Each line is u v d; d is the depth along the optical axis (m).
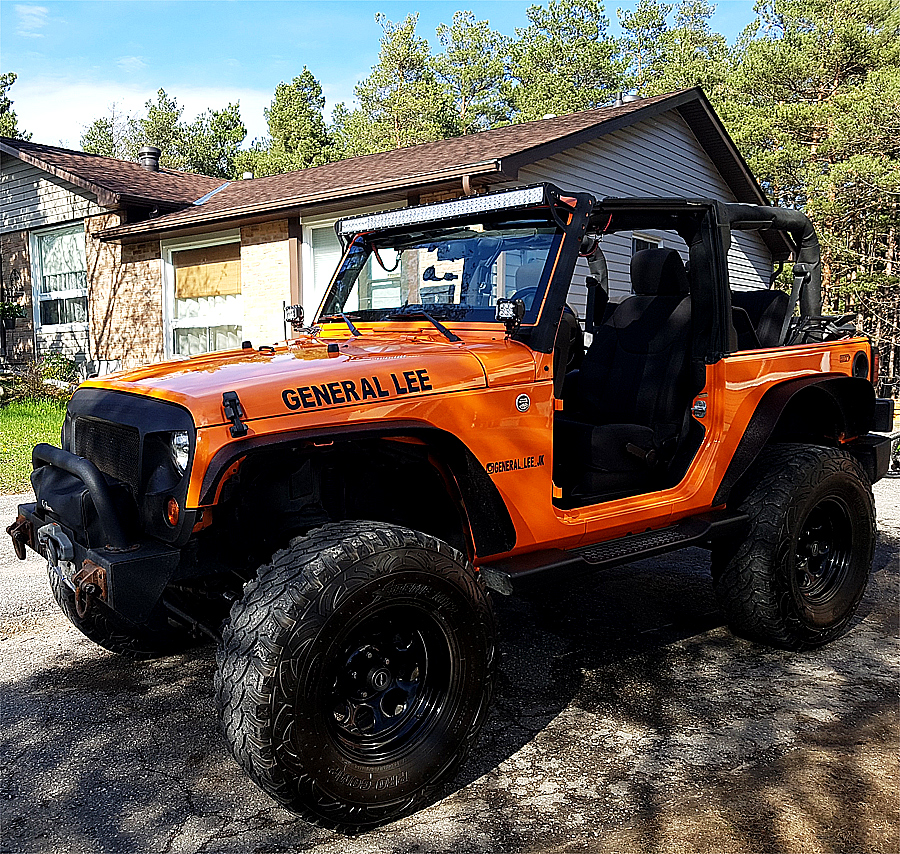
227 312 13.66
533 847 2.64
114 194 13.27
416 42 48.56
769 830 2.70
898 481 8.83
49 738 3.32
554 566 3.27
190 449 2.67
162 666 4.01
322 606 2.54
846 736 3.34
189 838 2.69
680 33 48.38
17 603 4.83
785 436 4.65
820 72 26.16
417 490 3.33
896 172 20.53
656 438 4.13
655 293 4.36
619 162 13.13
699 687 3.80
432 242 3.90
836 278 22.89
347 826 2.68
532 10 49.12
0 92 45.12
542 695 3.71
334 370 2.96
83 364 16.00
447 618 2.82
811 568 4.37
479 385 3.15
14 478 8.09
